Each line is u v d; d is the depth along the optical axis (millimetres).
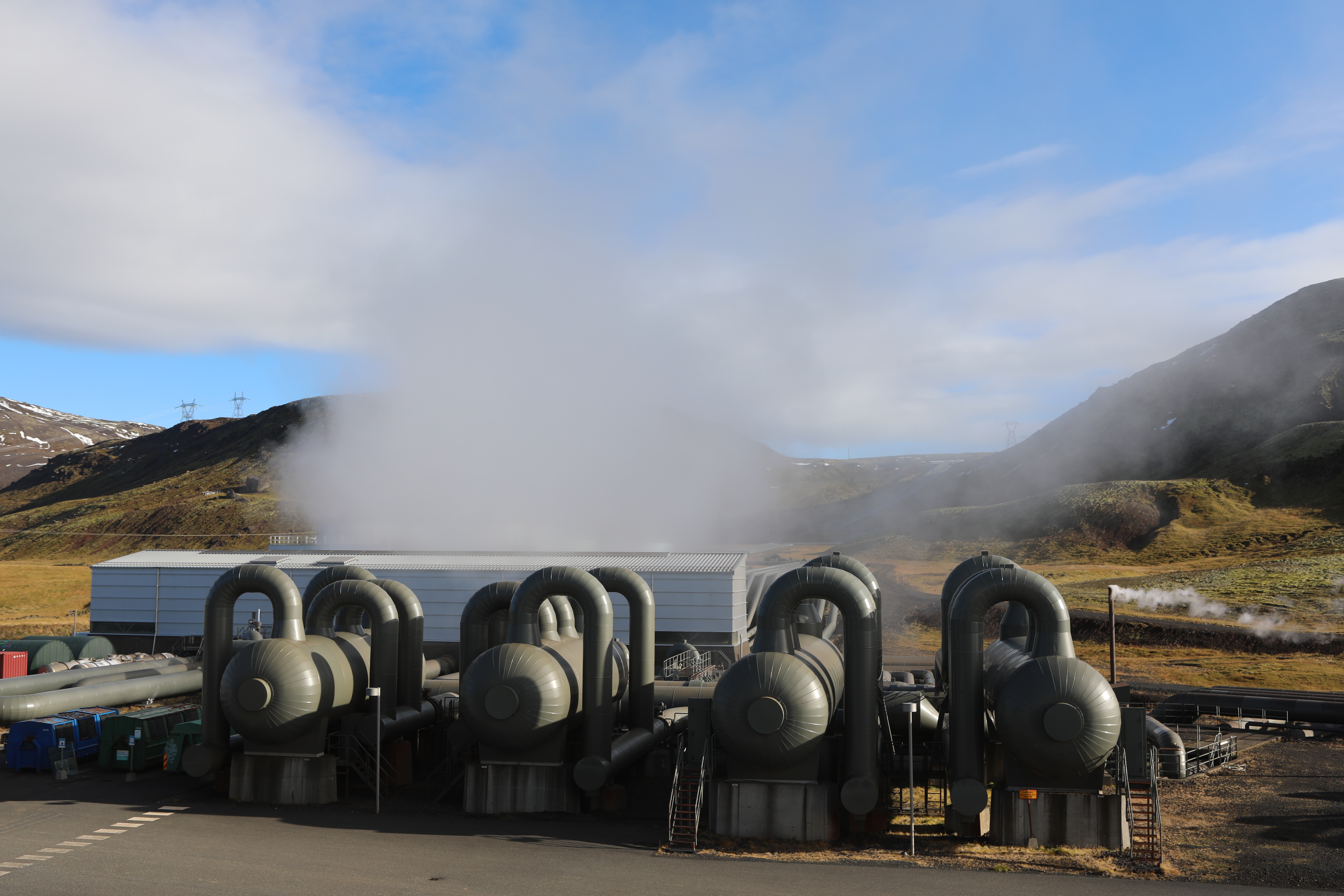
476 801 27766
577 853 23984
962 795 24250
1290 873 22344
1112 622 43469
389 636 31156
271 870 22547
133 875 22109
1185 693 45719
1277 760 35844
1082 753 23297
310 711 28422
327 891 21062
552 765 27656
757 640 26203
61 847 24391
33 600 117250
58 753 33688
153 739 34375
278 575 29750
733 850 24328
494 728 26922
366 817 27484
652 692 30516
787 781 25219
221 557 59312
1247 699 43375
